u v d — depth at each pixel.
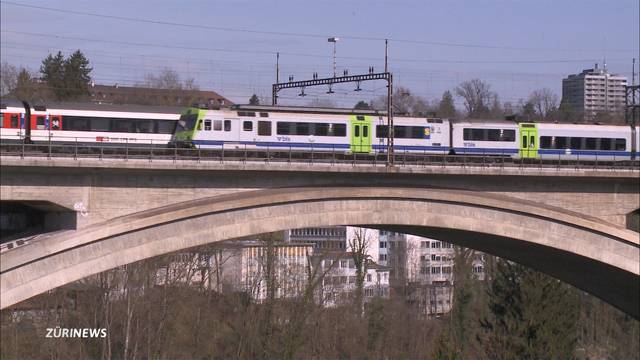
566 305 60.25
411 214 51.62
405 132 64.44
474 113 137.50
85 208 43.28
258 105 61.12
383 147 63.19
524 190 54.94
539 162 62.69
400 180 51.75
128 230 43.34
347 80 59.47
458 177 52.78
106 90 116.81
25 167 40.59
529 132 68.00
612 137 70.06
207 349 66.88
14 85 114.94
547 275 63.72
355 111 63.31
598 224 55.47
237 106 60.72
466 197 52.34
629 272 57.12
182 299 70.69
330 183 49.88
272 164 47.00
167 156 45.38
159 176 45.19
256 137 59.47
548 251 56.59
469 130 66.50
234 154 56.03
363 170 49.28
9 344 62.03
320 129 61.28
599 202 56.69
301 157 56.94
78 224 43.06
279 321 68.44
